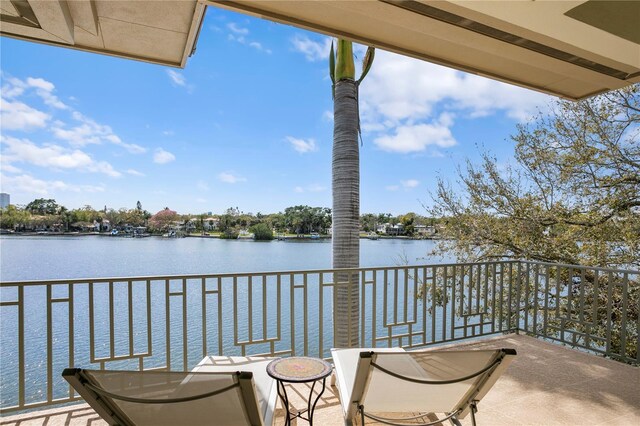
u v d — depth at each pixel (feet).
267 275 10.49
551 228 23.31
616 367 10.97
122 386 4.45
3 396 10.69
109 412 4.77
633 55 8.68
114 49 8.64
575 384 9.80
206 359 8.50
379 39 8.07
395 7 6.76
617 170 21.70
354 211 15.49
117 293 27.50
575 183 22.66
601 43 8.11
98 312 23.17
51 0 6.29
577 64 9.15
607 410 8.46
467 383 5.65
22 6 6.53
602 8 6.82
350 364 7.54
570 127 22.93
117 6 6.91
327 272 11.39
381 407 6.13
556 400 8.93
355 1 6.57
